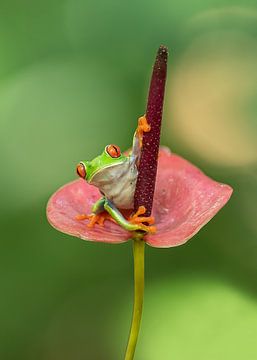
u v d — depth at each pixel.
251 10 1.47
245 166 1.42
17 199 1.30
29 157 1.35
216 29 1.47
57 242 1.25
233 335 1.16
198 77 1.48
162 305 1.19
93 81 1.40
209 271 1.25
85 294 1.23
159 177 0.69
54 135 1.37
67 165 1.35
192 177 0.68
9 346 1.18
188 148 1.46
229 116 1.47
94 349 1.20
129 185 0.65
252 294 1.23
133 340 0.66
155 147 0.65
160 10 1.44
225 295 1.21
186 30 1.45
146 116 0.65
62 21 1.46
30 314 1.20
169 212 0.67
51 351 1.19
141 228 0.64
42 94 1.40
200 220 0.65
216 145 1.45
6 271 1.22
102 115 1.37
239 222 1.32
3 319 1.19
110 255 1.27
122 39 1.42
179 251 1.26
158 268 1.24
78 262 1.25
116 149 0.65
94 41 1.43
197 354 1.13
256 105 1.47
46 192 1.31
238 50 1.47
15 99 1.40
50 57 1.44
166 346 1.15
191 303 1.19
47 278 1.22
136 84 1.39
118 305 1.23
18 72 1.43
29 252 1.23
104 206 0.66
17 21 1.45
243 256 1.27
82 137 1.37
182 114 1.48
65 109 1.38
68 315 1.21
